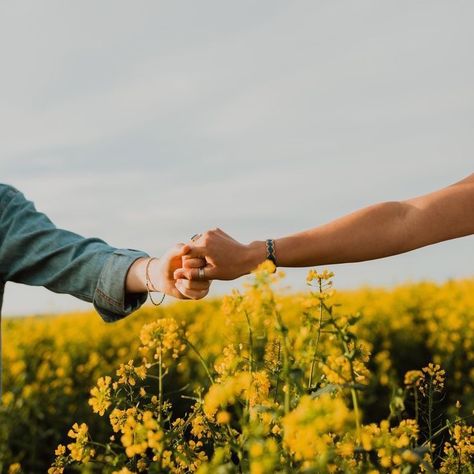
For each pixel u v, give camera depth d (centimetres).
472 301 746
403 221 151
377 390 442
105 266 177
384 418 402
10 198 186
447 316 703
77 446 145
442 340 602
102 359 589
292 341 134
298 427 101
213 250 153
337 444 126
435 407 181
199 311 845
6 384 513
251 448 105
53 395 470
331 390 123
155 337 150
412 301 853
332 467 121
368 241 150
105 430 417
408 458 117
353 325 128
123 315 182
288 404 119
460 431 163
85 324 759
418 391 181
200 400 148
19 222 182
